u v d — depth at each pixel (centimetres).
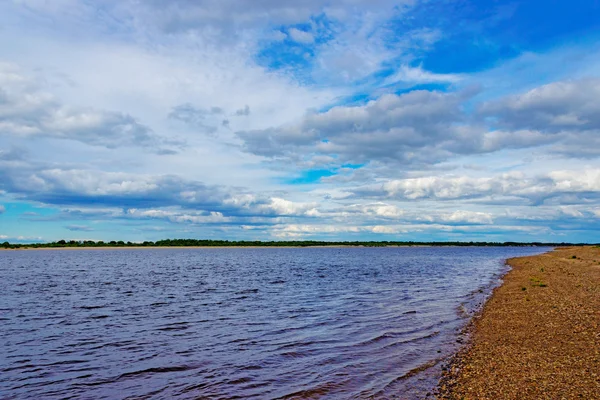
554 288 3003
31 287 3934
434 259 10556
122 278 4994
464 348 1535
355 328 1962
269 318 2269
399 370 1313
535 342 1522
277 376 1282
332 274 5562
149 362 1449
